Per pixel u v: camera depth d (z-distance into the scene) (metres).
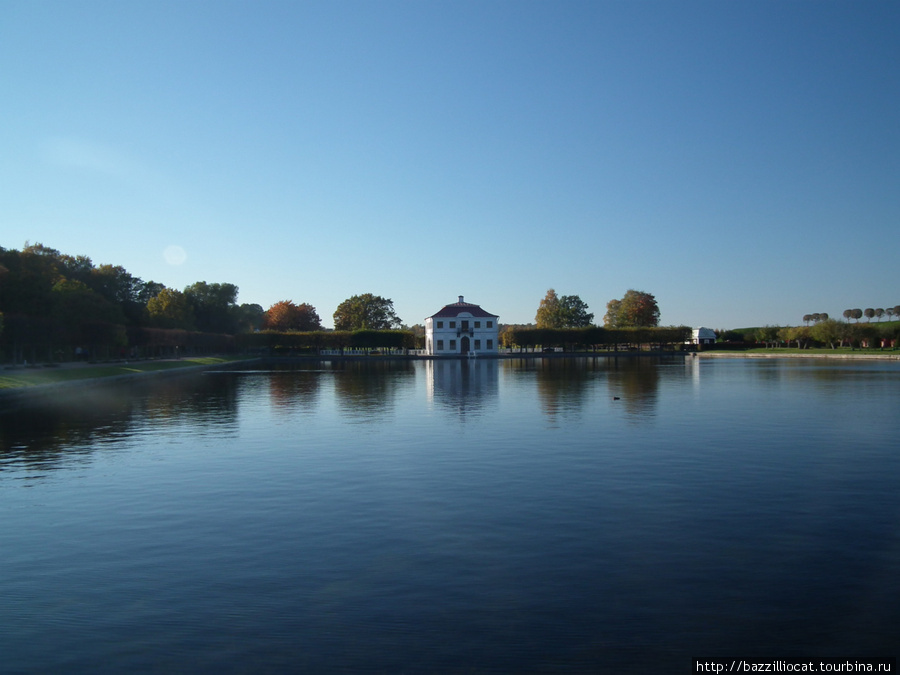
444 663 7.31
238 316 150.88
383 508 13.49
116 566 10.33
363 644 7.74
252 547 11.13
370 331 138.75
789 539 11.30
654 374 61.56
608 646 7.67
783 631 8.00
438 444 21.47
